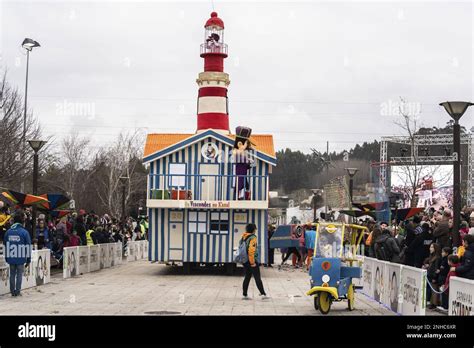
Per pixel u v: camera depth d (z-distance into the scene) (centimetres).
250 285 2264
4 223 2155
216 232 2719
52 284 2183
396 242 1894
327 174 6100
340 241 1573
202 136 2748
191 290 2045
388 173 5109
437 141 5053
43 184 5241
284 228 3014
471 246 1409
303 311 1581
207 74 3056
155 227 2738
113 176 6206
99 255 2912
